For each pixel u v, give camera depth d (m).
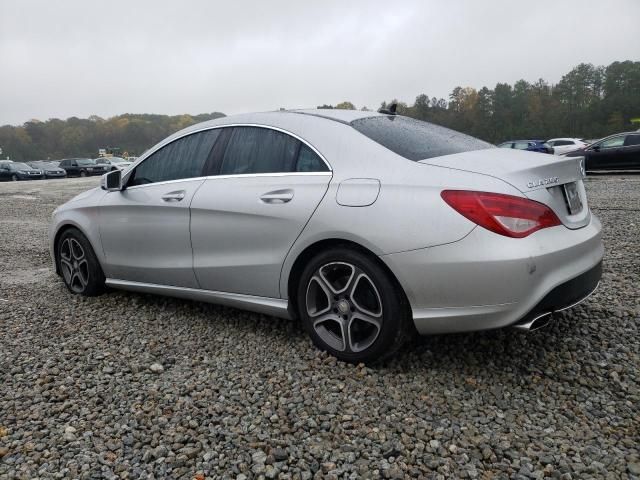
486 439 2.34
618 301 3.92
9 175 33.41
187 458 2.27
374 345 2.93
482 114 97.00
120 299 4.53
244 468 2.20
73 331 3.80
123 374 3.09
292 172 3.27
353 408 2.62
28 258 6.60
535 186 2.72
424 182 2.79
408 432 2.40
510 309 2.61
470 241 2.61
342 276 3.09
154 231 3.92
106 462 2.26
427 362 3.09
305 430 2.46
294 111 3.62
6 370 3.17
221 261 3.52
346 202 2.93
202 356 3.30
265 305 3.39
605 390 2.72
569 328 3.47
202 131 3.90
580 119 91.31
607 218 7.75
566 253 2.71
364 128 3.25
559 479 2.07
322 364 3.10
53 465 2.24
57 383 2.98
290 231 3.14
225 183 3.56
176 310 4.17
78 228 4.52
